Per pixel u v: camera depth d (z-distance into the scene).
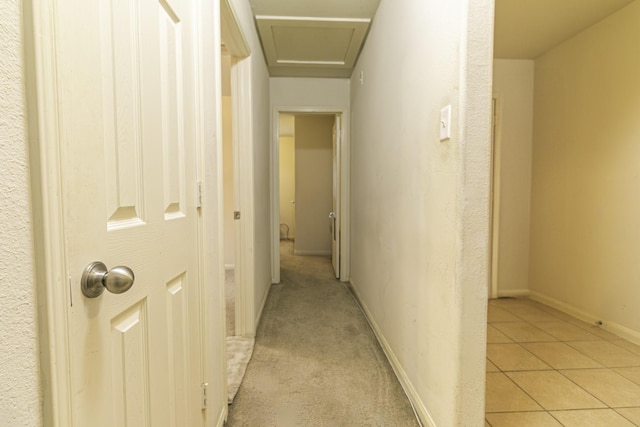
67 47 0.52
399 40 1.75
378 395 1.59
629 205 2.20
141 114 0.75
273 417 1.42
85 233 0.57
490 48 1.06
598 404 1.50
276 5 2.16
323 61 3.08
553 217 2.84
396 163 1.81
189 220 1.03
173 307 0.92
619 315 2.27
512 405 1.50
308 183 5.23
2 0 0.42
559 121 2.76
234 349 2.03
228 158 4.30
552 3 2.15
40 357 0.48
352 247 3.42
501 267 3.13
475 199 1.09
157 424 0.83
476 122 1.07
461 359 1.11
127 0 0.70
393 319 1.86
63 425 0.51
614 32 2.27
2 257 0.43
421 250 1.44
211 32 1.25
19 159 0.45
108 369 0.64
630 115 2.19
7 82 0.43
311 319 2.57
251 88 2.20
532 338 2.22
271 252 3.54
